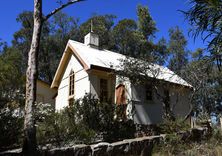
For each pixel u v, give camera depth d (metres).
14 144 9.71
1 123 9.34
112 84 17.55
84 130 11.75
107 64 17.42
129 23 38.97
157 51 37.81
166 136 11.77
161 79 16.47
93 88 16.86
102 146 9.58
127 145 10.23
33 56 9.13
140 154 10.39
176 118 16.27
